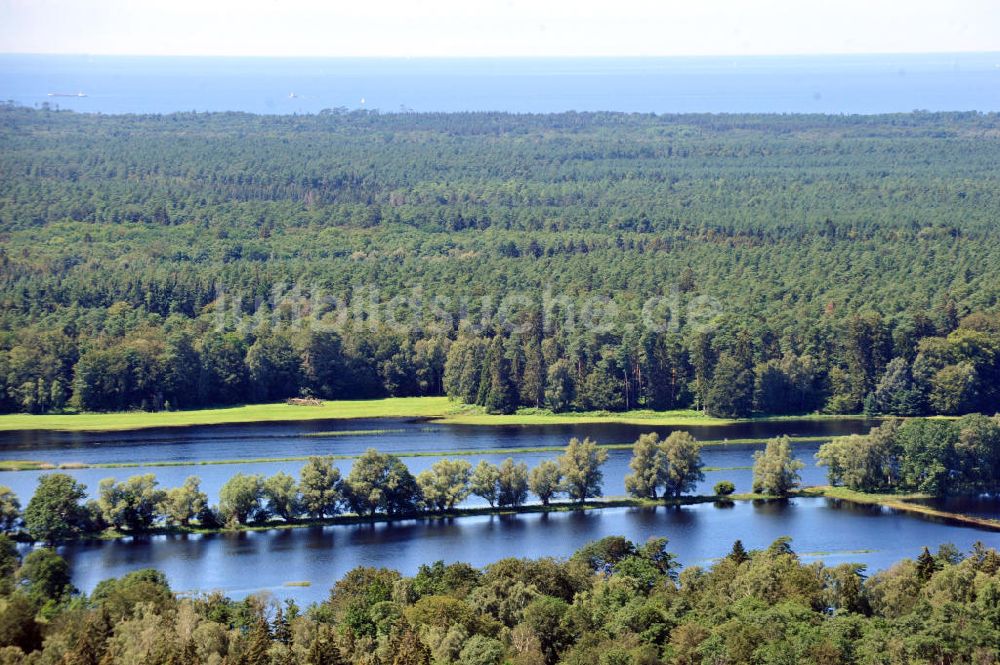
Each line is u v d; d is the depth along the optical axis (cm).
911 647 18588
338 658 18100
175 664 17362
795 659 18212
